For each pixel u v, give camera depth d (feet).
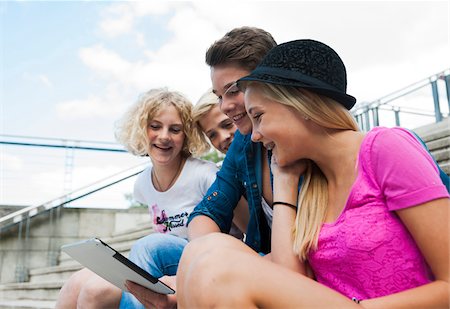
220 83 4.95
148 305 4.15
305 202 3.50
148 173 6.98
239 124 4.97
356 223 3.10
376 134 3.16
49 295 14.56
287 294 2.61
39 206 19.70
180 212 6.56
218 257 2.72
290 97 3.28
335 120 3.32
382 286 3.03
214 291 2.64
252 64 4.83
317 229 3.33
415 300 2.72
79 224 20.15
